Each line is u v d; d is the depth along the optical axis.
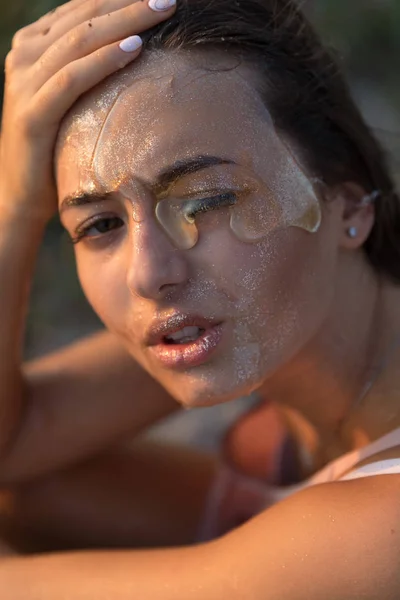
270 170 0.93
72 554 1.03
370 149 1.07
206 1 0.93
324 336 1.03
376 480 0.85
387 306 1.07
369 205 1.04
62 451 1.32
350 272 1.04
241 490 1.32
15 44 1.02
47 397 1.32
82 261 1.01
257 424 1.35
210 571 0.87
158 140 0.89
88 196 0.94
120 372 1.34
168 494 1.40
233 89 0.92
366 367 1.06
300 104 0.97
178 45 0.91
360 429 1.08
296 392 1.09
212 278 0.91
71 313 2.37
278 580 0.81
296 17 1.02
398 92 2.56
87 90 0.93
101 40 0.93
